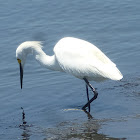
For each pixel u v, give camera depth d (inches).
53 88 561.0
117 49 680.4
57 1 899.4
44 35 756.6
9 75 619.2
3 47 714.2
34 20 823.7
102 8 858.1
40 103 518.0
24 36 754.2
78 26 786.8
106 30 762.8
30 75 615.5
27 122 465.4
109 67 469.1
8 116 484.7
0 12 858.8
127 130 418.0
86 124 446.9
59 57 505.0
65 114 482.9
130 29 756.0
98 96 528.1
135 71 594.9
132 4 863.1
